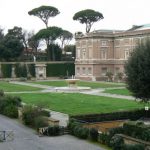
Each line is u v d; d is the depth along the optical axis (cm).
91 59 12312
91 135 3612
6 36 15275
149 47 4625
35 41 16225
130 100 6319
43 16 16762
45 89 8819
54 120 4081
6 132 3912
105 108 5425
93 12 16238
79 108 5497
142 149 2972
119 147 3105
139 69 4516
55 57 15038
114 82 11144
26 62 13625
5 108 5191
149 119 4738
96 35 12138
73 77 12525
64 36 16512
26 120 4438
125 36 11600
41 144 3538
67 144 3509
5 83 11150
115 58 12219
